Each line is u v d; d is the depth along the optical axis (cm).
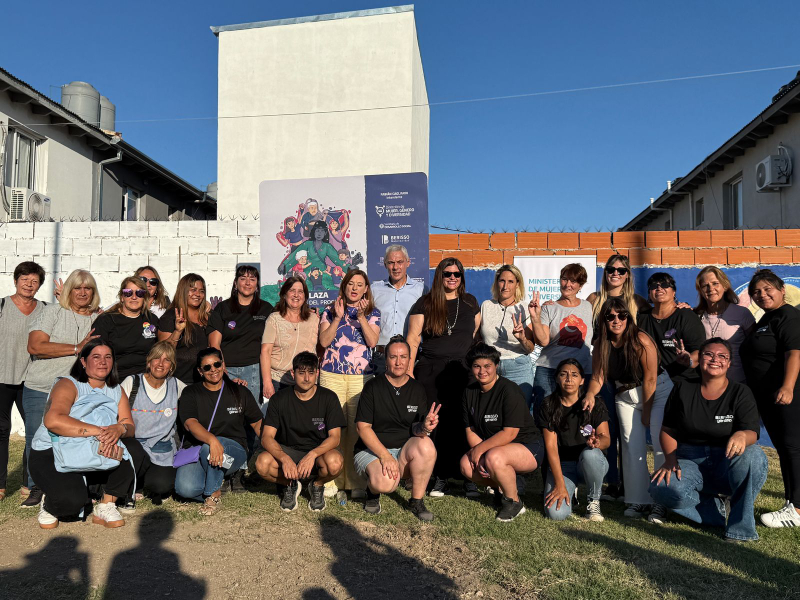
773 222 1296
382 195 691
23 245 805
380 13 1331
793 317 455
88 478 452
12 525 436
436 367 519
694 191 1745
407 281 578
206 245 787
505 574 350
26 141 1374
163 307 588
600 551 386
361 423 480
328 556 381
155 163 1756
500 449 457
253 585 338
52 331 503
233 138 1359
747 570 355
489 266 745
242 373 566
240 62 1369
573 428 466
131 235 796
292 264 703
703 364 430
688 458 446
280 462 472
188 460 471
